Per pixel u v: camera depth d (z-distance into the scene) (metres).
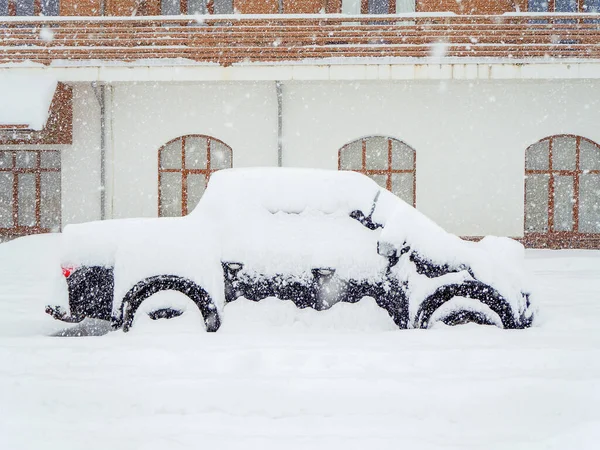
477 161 13.97
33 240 12.02
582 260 11.21
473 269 5.15
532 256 12.03
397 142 14.27
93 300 5.17
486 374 3.97
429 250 5.18
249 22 13.21
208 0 15.09
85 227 5.35
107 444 2.97
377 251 5.07
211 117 14.24
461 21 13.21
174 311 5.08
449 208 14.04
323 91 14.05
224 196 5.58
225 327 5.05
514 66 12.75
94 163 14.30
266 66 12.95
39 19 13.22
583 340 4.74
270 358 4.24
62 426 3.21
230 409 3.44
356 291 5.18
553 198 14.21
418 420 3.28
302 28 12.92
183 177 14.52
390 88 14.00
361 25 13.44
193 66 13.02
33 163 14.64
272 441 2.99
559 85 13.80
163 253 5.15
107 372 4.02
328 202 5.51
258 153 14.23
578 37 12.74
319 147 14.12
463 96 13.91
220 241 5.33
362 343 4.62
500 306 5.13
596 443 2.93
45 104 12.68
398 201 5.60
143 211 14.34
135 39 13.07
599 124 13.83
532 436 3.06
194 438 3.03
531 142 13.92
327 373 4.03
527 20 13.61
